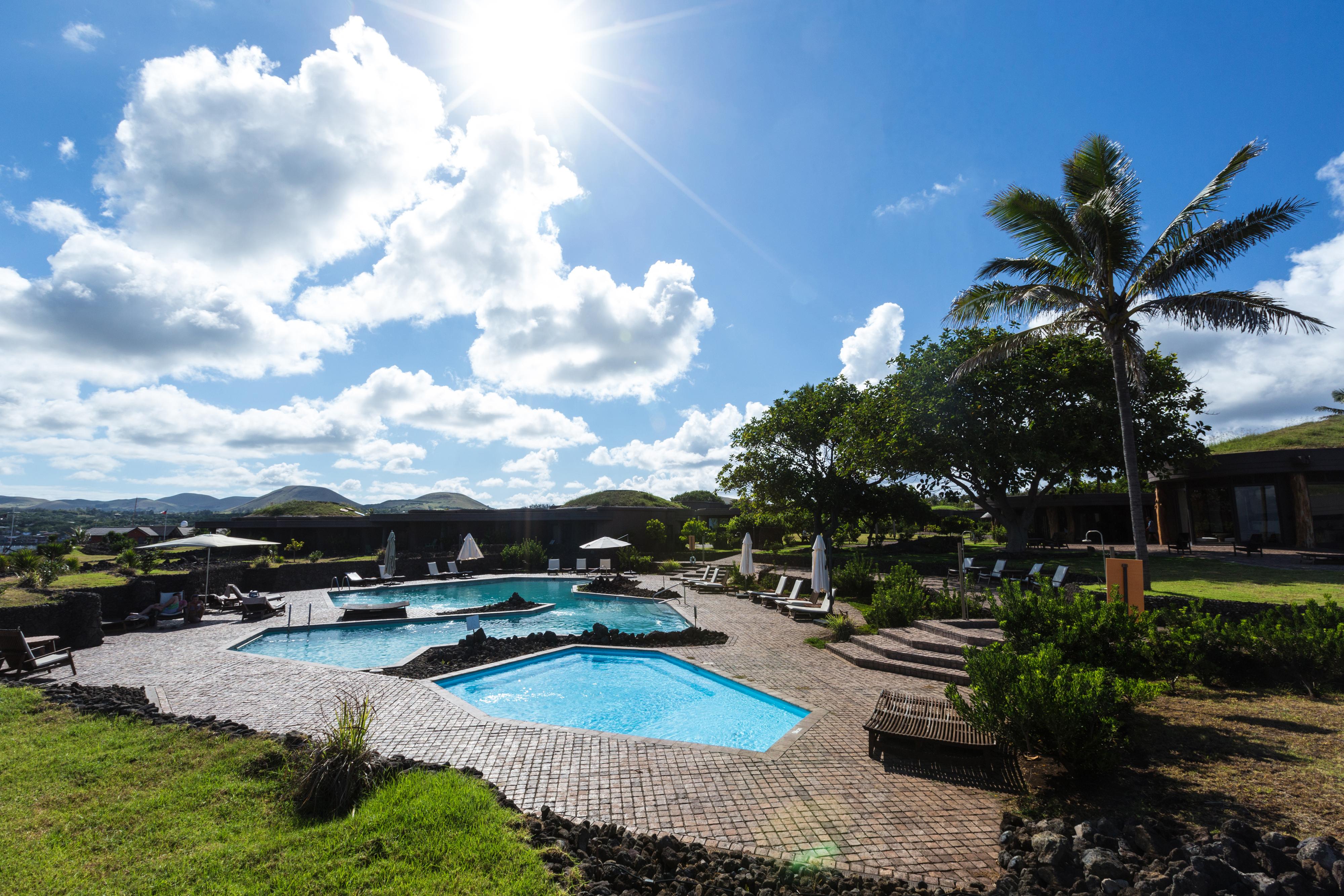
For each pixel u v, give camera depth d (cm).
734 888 452
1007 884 451
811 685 1096
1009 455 2138
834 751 761
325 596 2436
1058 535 2875
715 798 626
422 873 434
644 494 6034
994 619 1134
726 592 2541
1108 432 2111
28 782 583
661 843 520
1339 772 571
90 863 449
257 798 555
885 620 1476
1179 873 413
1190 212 1337
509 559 3419
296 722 867
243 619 1859
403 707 938
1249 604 1053
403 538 4116
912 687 1070
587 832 523
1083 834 494
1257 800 530
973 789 646
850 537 4041
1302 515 2184
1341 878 397
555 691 1184
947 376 2264
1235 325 1291
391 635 1734
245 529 3831
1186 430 2184
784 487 3027
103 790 570
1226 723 725
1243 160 1255
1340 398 2967
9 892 412
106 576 2002
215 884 421
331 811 528
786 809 601
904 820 579
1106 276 1450
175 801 546
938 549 3238
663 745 779
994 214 1530
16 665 1054
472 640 1445
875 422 2591
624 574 3294
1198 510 2619
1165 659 897
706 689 1173
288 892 412
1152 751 660
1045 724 623
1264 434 2872
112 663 1234
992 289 1597
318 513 4856
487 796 564
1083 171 1526
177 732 711
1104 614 919
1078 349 2177
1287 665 860
